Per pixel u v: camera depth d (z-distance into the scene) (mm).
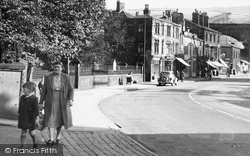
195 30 83188
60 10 19156
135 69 53500
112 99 25719
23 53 18156
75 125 12289
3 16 17656
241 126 13656
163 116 16375
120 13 57594
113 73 44594
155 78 58500
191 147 9836
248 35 119375
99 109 18469
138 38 58125
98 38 36781
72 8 19734
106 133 11156
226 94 32656
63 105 8461
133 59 58438
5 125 10703
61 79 8500
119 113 17422
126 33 58000
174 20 72125
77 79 33156
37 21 17516
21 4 17109
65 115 8461
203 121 14883
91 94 28266
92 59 37188
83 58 36031
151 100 25031
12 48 19000
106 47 39969
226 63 100938
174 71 66688
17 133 9672
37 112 7957
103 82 40594
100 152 8461
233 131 12484
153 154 8633
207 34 84688
